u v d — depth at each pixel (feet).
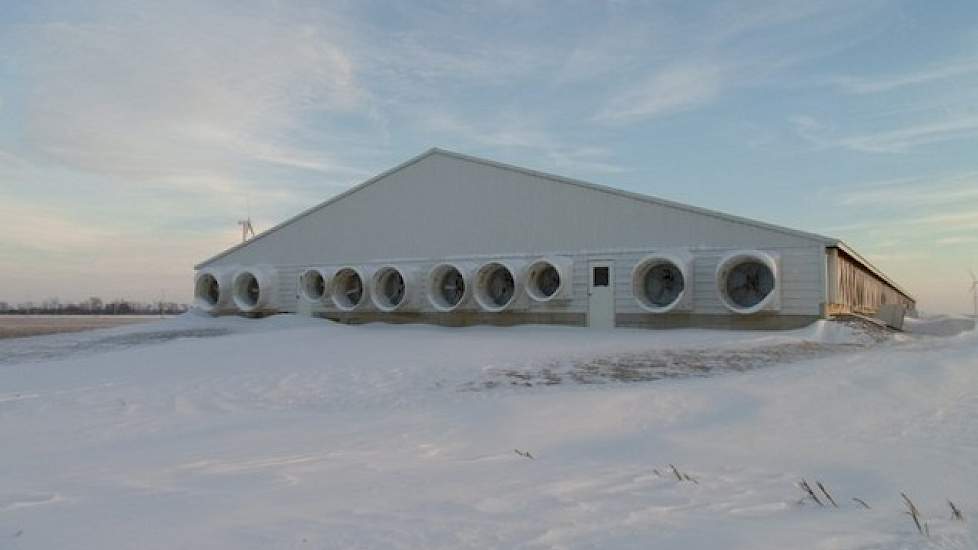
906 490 18.90
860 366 42.09
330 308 83.46
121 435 27.96
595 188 70.38
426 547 14.11
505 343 56.49
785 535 15.05
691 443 24.81
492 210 75.77
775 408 30.14
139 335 74.23
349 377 42.16
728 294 63.36
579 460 22.80
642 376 41.68
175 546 13.99
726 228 64.39
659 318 66.54
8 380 44.47
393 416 31.30
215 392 38.50
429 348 54.03
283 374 43.29
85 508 16.80
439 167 79.15
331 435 27.04
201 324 82.58
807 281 61.05
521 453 23.71
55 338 73.67
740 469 21.43
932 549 14.20
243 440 26.30
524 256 73.61
